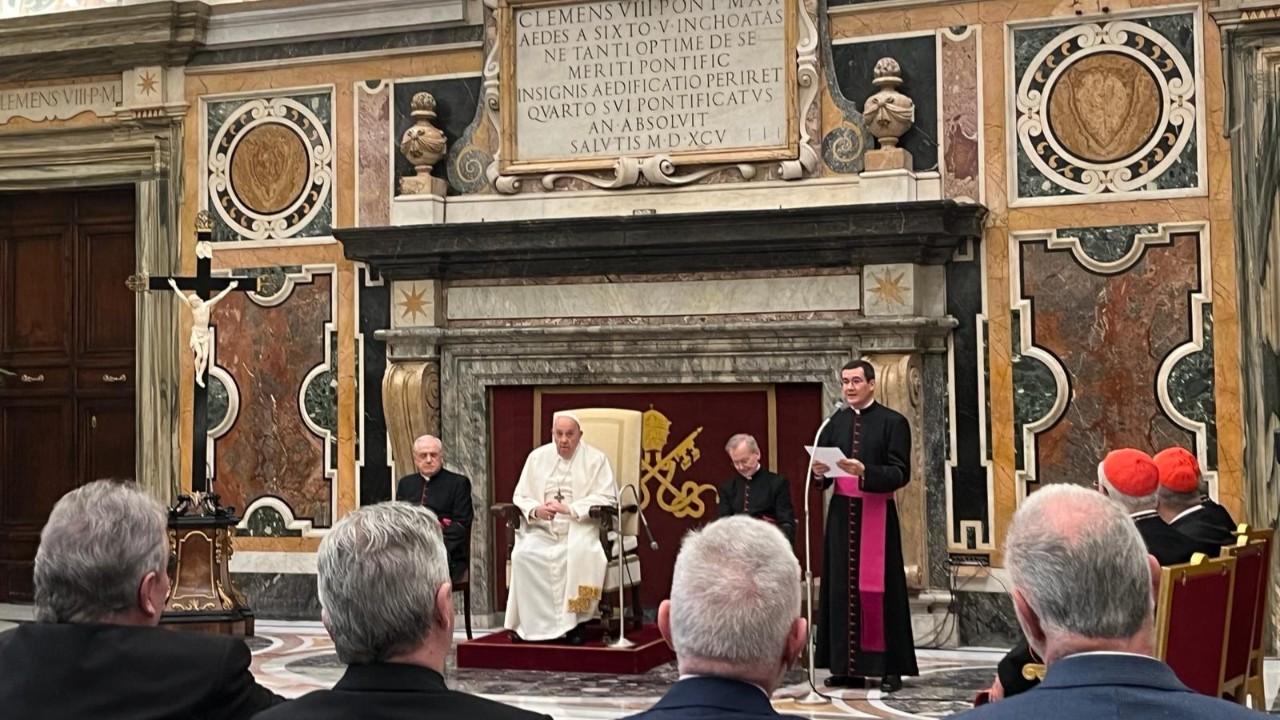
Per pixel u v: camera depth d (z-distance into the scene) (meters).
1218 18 8.28
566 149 9.62
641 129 9.47
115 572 2.61
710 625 2.21
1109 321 8.57
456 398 9.76
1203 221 8.39
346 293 10.11
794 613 2.27
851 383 7.41
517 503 8.30
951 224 8.65
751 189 9.19
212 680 2.59
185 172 10.48
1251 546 5.12
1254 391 8.23
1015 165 8.79
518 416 9.72
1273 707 6.80
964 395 8.84
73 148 10.73
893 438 7.34
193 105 10.46
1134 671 2.12
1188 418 8.38
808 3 9.15
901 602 7.29
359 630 2.34
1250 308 8.25
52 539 2.63
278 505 10.22
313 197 10.21
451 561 8.77
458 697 2.34
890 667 7.23
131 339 10.85
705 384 9.31
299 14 10.14
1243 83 8.30
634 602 8.48
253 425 10.29
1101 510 2.24
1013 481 8.72
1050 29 8.73
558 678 7.55
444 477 8.99
